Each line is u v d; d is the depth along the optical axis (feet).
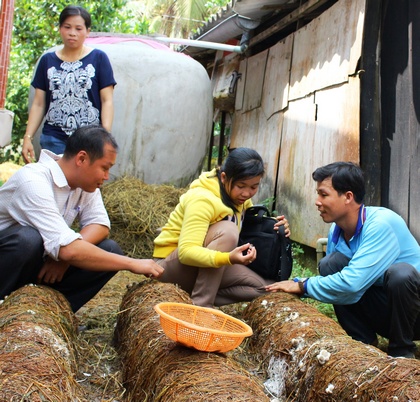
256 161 13.08
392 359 9.14
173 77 26.58
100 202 13.24
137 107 25.95
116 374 11.12
